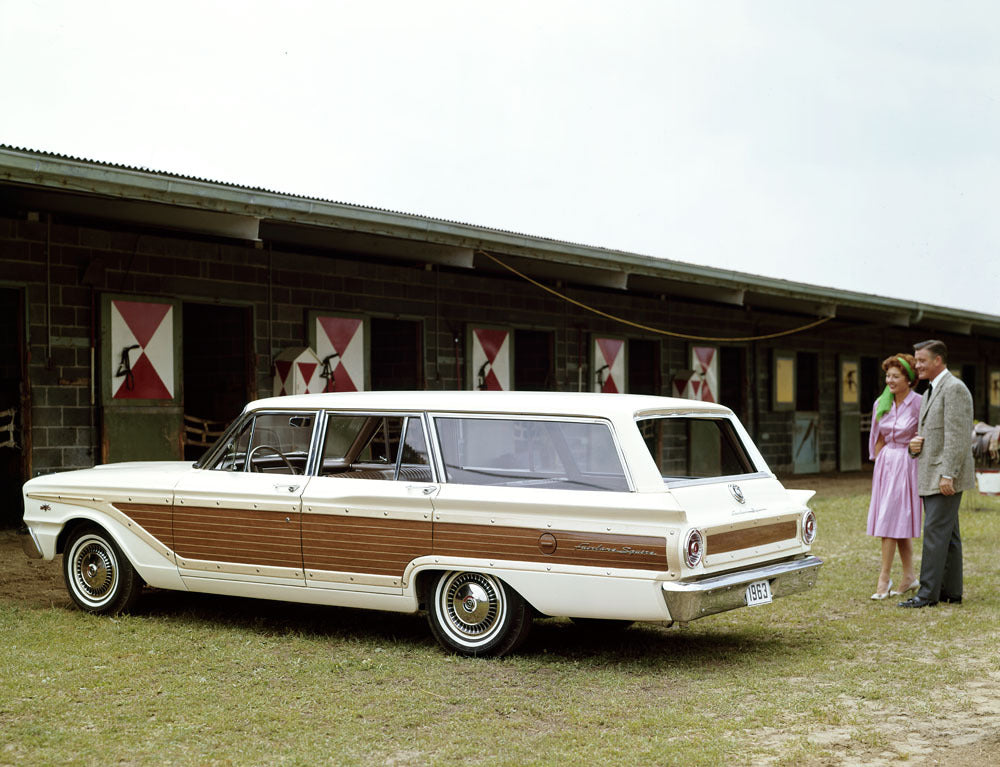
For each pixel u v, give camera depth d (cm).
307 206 1049
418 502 580
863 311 2023
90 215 1034
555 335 1612
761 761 412
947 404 713
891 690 514
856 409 2339
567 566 543
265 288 1238
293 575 615
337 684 521
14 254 1029
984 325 2381
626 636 640
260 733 446
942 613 704
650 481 535
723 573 553
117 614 674
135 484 666
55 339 1059
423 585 593
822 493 1670
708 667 561
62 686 511
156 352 1134
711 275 1576
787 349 2122
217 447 664
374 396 626
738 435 624
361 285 1341
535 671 548
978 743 432
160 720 462
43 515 700
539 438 568
